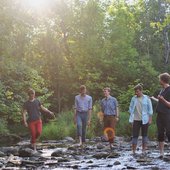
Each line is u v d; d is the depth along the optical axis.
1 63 26.86
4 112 26.33
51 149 15.98
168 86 11.33
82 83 42.59
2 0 27.36
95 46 42.66
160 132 11.57
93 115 24.97
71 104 42.22
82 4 44.66
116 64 42.66
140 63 44.03
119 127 25.55
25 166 10.58
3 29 26.75
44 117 32.91
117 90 40.97
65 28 43.94
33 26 31.47
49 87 42.50
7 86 26.44
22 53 31.89
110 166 10.52
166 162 11.07
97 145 17.22
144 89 42.81
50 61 43.16
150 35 58.06
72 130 23.83
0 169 10.00
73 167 10.38
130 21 55.91
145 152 13.04
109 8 48.41
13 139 23.55
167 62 56.38
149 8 61.03
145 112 12.75
